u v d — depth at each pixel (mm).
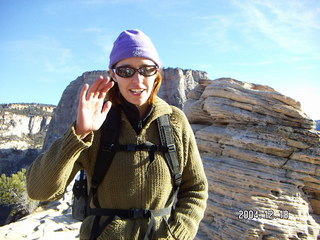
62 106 89625
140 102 1904
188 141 2121
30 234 9633
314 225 9781
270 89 12945
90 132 1703
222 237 9688
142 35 1958
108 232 1771
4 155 102812
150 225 1803
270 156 10742
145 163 1873
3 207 30297
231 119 11938
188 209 2062
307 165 10516
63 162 1644
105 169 1848
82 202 2012
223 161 11258
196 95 14594
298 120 11125
